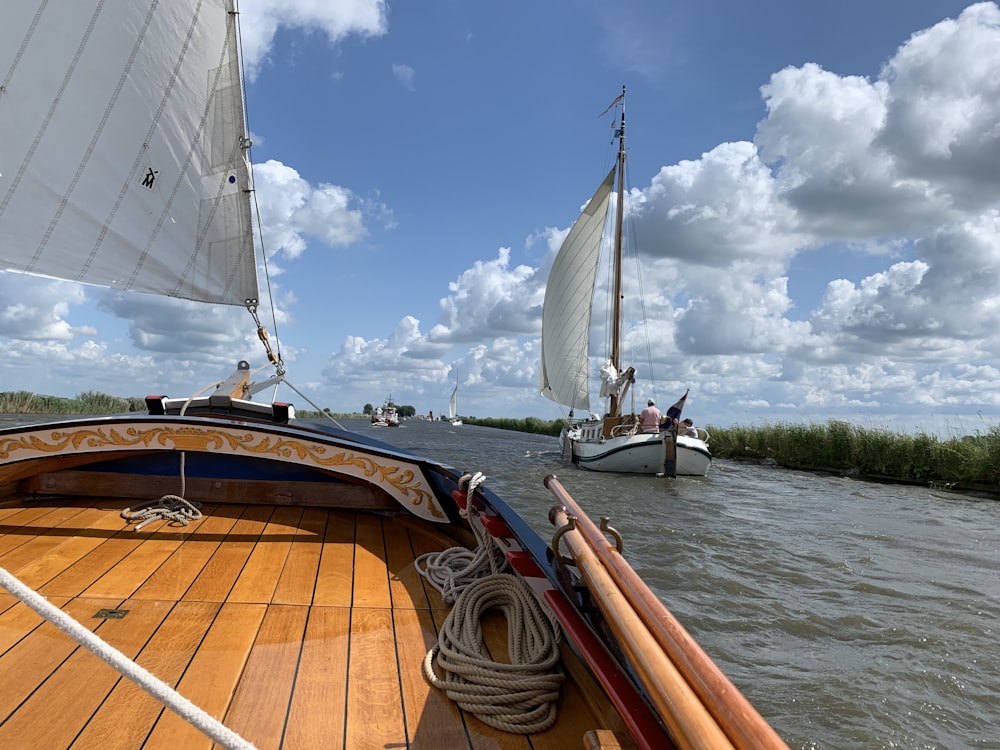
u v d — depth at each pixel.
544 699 2.14
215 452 4.16
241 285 4.85
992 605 6.80
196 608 2.81
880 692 4.74
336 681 2.28
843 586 7.46
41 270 4.00
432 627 2.76
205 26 4.22
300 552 3.59
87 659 2.31
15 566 3.18
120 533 3.74
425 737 1.98
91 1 3.83
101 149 4.05
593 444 20.91
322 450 4.19
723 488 17.08
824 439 22.77
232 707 2.08
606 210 28.97
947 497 16.28
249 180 4.68
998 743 4.12
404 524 4.20
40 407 34.53
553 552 2.39
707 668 1.21
